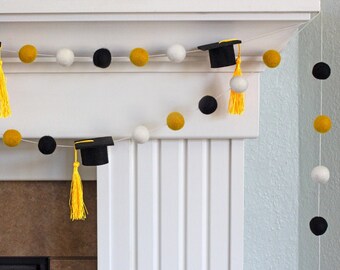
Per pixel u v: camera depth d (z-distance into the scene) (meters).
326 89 1.28
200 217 1.09
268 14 0.93
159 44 0.98
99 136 1.05
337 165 1.27
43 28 0.96
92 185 1.23
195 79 1.04
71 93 1.04
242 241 1.10
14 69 1.03
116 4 0.92
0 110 0.98
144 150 1.08
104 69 1.02
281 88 1.34
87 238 1.25
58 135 1.05
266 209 1.36
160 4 0.92
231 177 1.08
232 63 0.96
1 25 0.95
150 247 1.10
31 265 1.26
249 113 1.05
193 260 1.10
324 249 1.31
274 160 1.35
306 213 1.34
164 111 1.04
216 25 0.95
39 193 1.24
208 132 1.05
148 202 1.09
